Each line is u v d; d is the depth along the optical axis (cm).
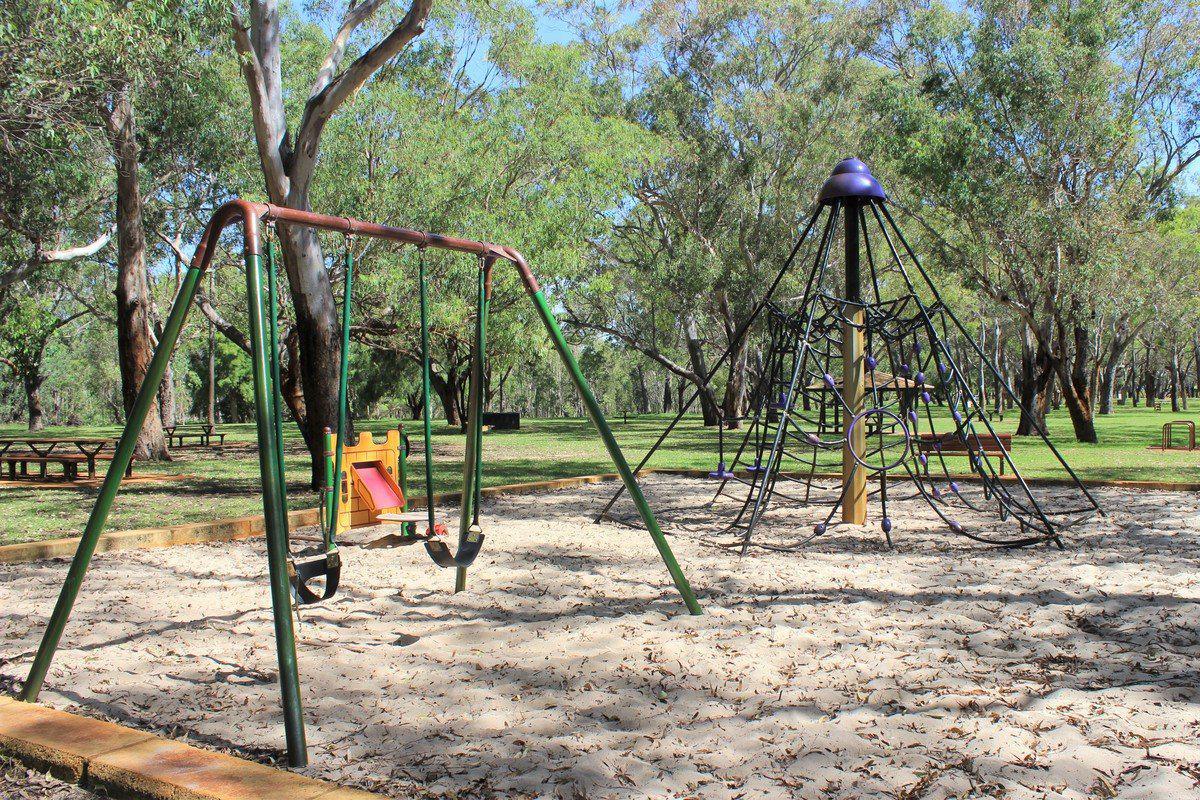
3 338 3909
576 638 409
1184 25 2108
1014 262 2088
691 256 2981
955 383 743
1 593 518
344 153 1484
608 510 857
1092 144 1870
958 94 2006
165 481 1354
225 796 232
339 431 419
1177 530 724
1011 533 726
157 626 438
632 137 2458
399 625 443
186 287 358
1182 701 311
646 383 7788
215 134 1780
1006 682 339
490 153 1688
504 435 2875
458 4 2073
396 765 267
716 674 350
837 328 809
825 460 1633
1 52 889
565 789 247
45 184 1586
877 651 382
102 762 255
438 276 1542
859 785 247
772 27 2925
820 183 2936
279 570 291
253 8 1034
